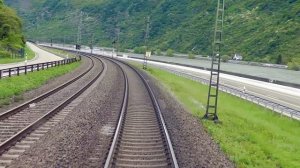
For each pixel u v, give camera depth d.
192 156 16.05
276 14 134.88
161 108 28.59
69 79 47.12
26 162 13.79
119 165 14.19
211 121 26.05
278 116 31.45
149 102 31.48
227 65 103.06
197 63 108.38
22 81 37.41
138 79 52.66
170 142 16.91
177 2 189.00
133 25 191.12
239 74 69.81
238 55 116.81
